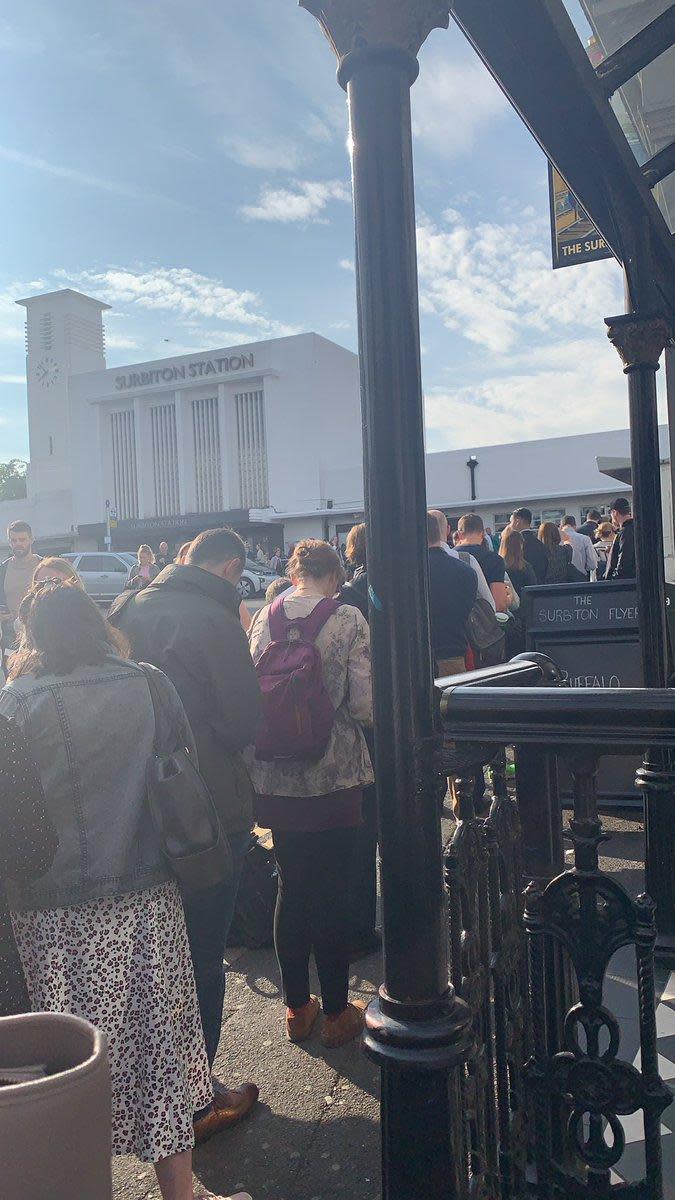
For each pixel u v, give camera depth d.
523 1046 2.09
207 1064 2.31
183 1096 2.15
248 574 31.62
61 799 2.10
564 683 2.64
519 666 2.36
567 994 2.12
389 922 1.68
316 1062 3.08
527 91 2.35
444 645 4.51
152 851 2.18
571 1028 1.91
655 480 3.57
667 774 3.52
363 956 3.94
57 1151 0.94
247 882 4.02
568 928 1.89
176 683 2.69
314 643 3.16
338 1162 2.55
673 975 3.40
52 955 2.12
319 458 62.59
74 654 2.18
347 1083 2.94
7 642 9.21
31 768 1.92
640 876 4.46
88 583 30.67
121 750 2.15
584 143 2.70
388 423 1.60
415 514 1.62
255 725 2.77
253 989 3.66
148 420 69.31
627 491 40.72
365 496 1.65
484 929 1.88
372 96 1.59
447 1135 1.64
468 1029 1.67
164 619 2.75
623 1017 3.10
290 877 3.17
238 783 2.77
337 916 3.13
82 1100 0.97
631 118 5.11
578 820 1.83
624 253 3.47
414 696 1.64
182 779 2.14
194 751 2.32
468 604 4.54
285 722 3.01
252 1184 2.47
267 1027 3.34
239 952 4.03
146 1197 2.46
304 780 3.08
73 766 2.10
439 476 45.72
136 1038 2.15
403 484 1.61
